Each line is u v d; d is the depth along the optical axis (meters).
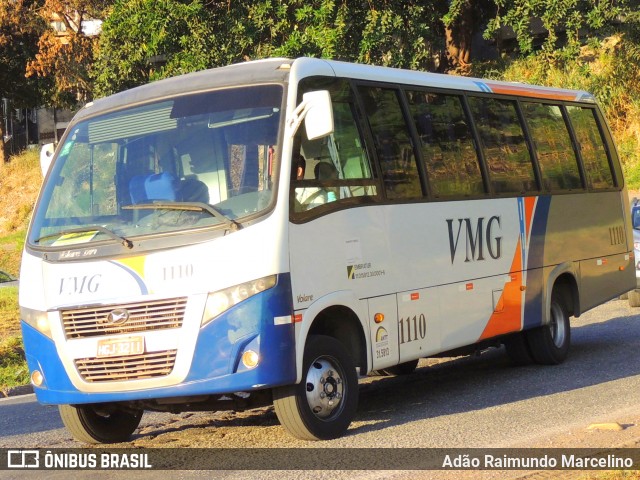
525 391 10.15
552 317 11.90
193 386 7.29
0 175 48.41
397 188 9.09
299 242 7.62
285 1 27.86
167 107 8.27
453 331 9.70
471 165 10.46
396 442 7.75
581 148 12.94
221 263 7.32
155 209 7.75
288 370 7.39
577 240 12.34
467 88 10.71
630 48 31.84
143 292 7.42
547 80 31.73
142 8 27.98
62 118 52.00
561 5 27.84
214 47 27.31
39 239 8.12
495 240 10.59
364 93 8.96
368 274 8.47
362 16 27.58
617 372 10.97
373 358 8.48
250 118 7.88
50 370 7.73
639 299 17.45
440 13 31.06
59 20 41.44
